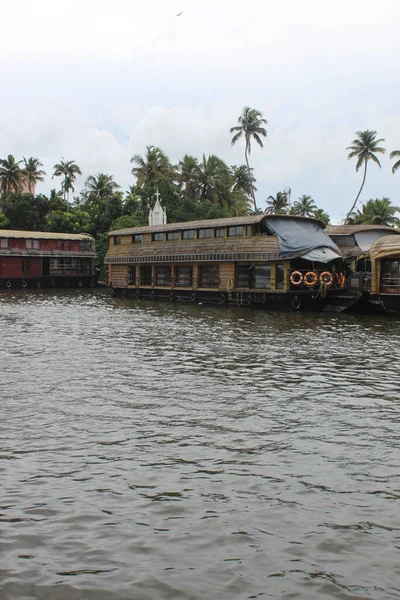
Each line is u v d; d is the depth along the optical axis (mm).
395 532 7027
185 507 7594
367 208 76875
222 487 8227
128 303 42531
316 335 23625
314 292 35875
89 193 92188
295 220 39469
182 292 44656
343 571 6219
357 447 9898
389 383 14547
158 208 63125
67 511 7434
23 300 44938
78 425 10922
